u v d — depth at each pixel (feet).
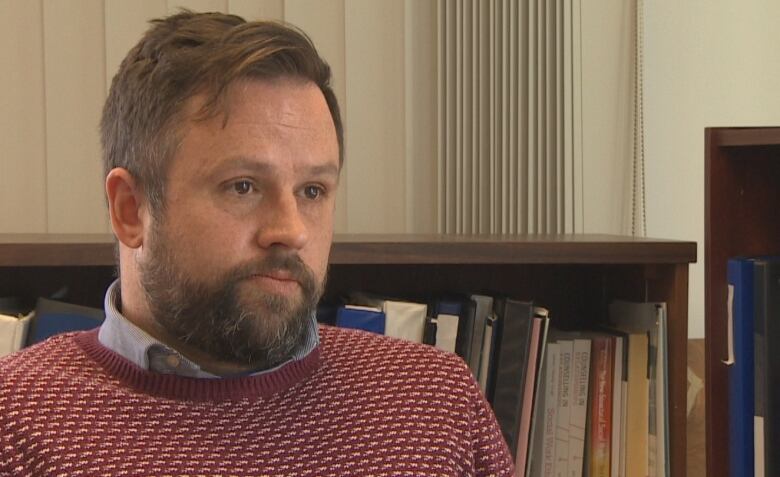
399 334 4.18
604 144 5.67
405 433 3.02
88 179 5.04
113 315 2.95
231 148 2.67
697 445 5.56
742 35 5.93
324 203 2.86
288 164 2.72
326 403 3.04
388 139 5.37
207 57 2.72
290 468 2.85
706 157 4.28
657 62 5.80
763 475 4.08
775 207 4.39
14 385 2.85
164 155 2.72
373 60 5.32
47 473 2.68
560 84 5.50
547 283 5.21
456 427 3.11
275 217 2.71
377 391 3.11
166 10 5.06
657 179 5.84
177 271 2.73
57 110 4.97
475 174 5.41
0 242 3.83
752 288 4.13
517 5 5.41
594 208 5.67
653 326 4.58
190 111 2.71
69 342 3.07
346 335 3.34
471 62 5.40
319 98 2.85
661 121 5.82
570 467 4.52
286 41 2.79
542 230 5.51
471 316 4.28
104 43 5.01
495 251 4.21
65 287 4.62
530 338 4.34
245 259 2.69
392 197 5.40
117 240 3.10
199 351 2.91
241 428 2.88
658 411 4.54
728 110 5.93
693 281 5.91
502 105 5.41
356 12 5.27
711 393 4.28
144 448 2.75
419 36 5.39
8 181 4.95
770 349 4.06
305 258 2.78
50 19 4.93
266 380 2.97
